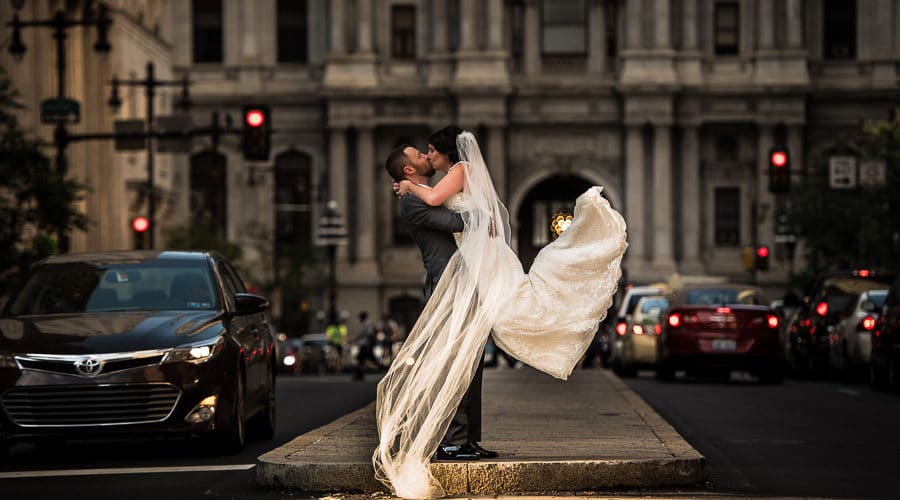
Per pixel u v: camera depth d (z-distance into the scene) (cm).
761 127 9050
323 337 8231
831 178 5516
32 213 3619
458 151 1261
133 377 1614
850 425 2058
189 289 1784
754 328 3419
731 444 1764
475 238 1227
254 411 1838
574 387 2550
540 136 9194
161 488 1366
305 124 9338
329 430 1586
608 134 9181
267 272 8744
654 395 2820
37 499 1305
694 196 9131
